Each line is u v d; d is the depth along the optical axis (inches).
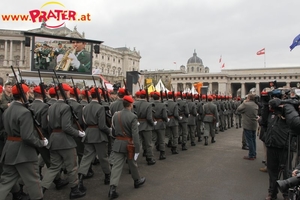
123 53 4109.3
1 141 198.1
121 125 216.2
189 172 288.0
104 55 3698.3
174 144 384.2
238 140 514.3
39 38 685.3
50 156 210.7
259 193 227.0
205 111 464.4
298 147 201.0
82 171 226.4
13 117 166.7
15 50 2645.2
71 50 730.8
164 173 283.6
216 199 212.1
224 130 689.6
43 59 695.7
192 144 453.7
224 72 3211.1
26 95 179.0
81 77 753.0
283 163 202.1
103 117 234.2
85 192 225.9
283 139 198.8
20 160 166.4
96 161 326.6
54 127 207.9
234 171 293.6
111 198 209.2
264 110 225.5
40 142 173.8
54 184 250.7
